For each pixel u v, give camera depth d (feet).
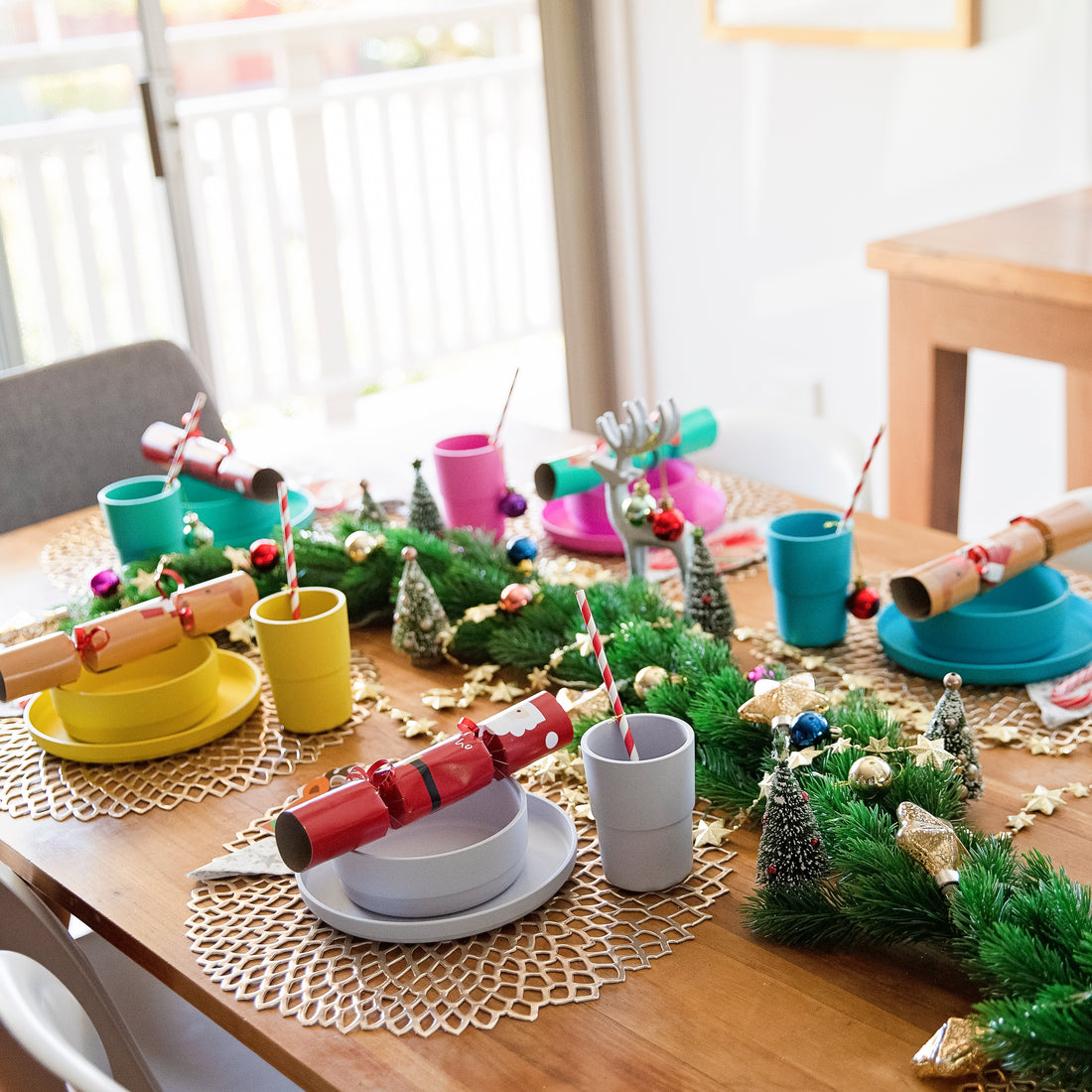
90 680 3.91
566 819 3.06
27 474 6.09
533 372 15.92
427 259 15.11
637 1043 2.42
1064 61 8.00
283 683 3.64
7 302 10.89
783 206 10.04
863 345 9.84
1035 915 2.41
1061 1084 2.13
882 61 9.02
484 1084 2.35
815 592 3.90
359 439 6.46
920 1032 2.39
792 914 2.65
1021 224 7.32
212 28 12.81
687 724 3.19
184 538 4.63
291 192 15.96
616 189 11.28
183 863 3.13
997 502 9.41
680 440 4.76
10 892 3.02
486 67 14.82
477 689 3.89
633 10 10.57
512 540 4.29
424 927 2.71
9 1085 2.95
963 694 3.65
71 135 12.72
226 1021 2.62
